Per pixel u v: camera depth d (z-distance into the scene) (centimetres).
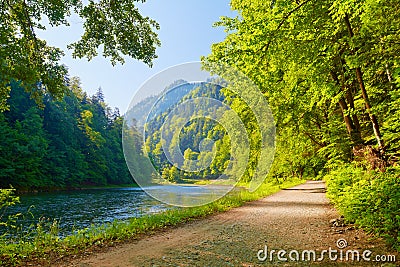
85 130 5672
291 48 848
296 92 1178
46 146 4091
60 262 485
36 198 2711
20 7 765
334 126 1356
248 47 789
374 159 861
